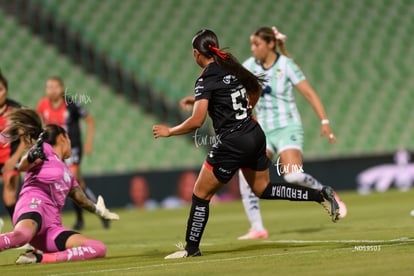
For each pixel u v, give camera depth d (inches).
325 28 2979.8
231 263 737.0
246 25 2903.5
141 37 2746.1
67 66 2551.7
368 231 1078.4
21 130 871.7
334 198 821.2
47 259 823.1
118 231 1428.4
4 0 2687.0
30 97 2447.1
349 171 2397.9
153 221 1675.7
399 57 2945.4
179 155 2438.5
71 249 829.8
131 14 2810.0
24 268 776.9
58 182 845.8
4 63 2527.1
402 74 2896.2
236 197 2311.8
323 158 2379.4
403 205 1705.2
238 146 809.5
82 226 1524.4
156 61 2689.5
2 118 1096.2
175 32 2787.9
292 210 1791.3
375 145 2691.9
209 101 812.0
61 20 2630.4
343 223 1286.9
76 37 2618.1
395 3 3107.8
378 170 2413.9
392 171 2425.0
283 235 1123.3
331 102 2773.1
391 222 1226.6
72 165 1469.0
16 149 1149.7
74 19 2748.5
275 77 1106.1
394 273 606.2
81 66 2596.0
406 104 2815.0
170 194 2235.5
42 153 826.8
